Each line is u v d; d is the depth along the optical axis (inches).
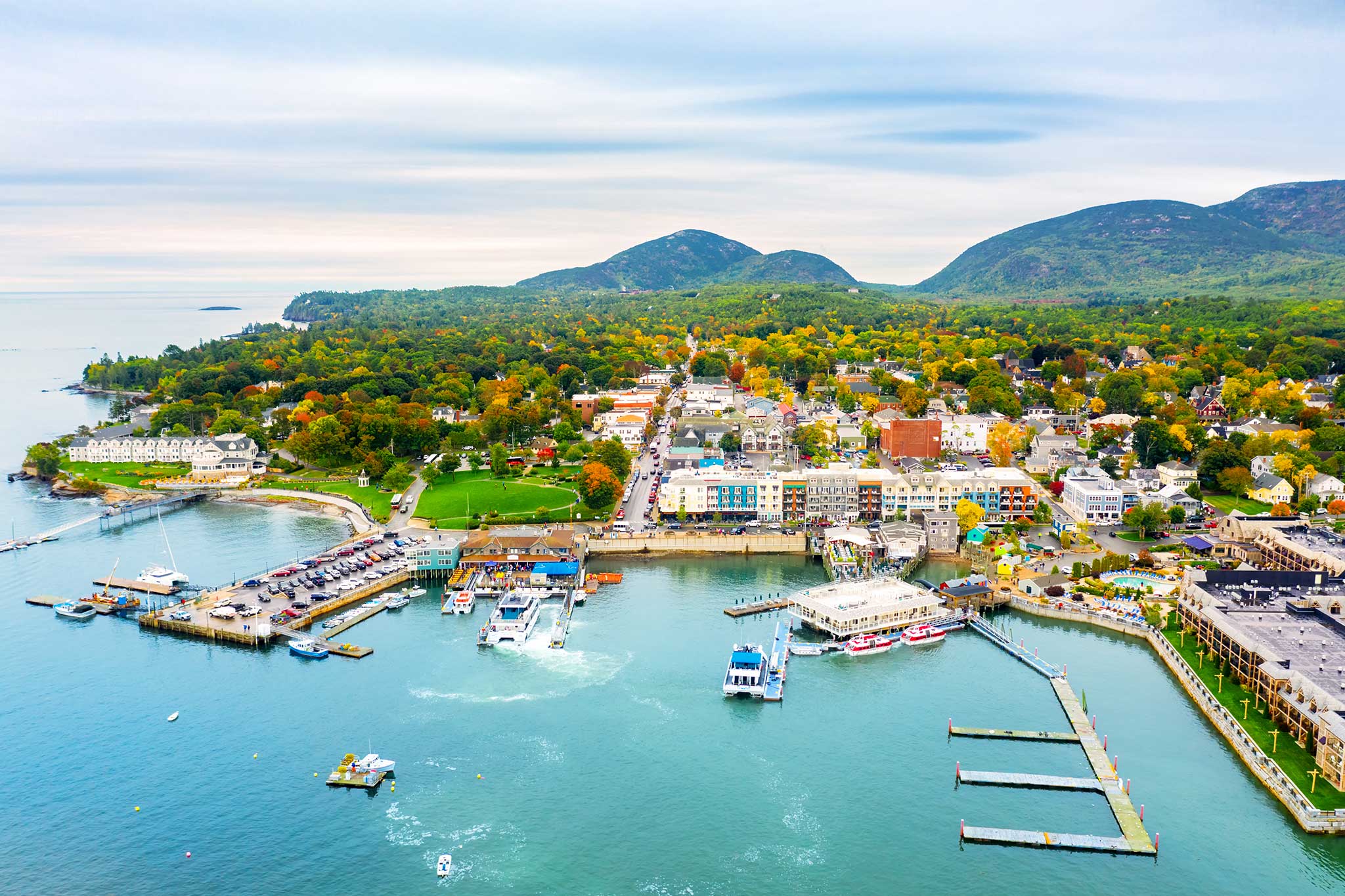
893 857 6368.1
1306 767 7081.7
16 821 6732.3
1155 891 5999.0
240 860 6328.7
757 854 6387.8
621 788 7170.3
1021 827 6668.3
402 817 6796.3
